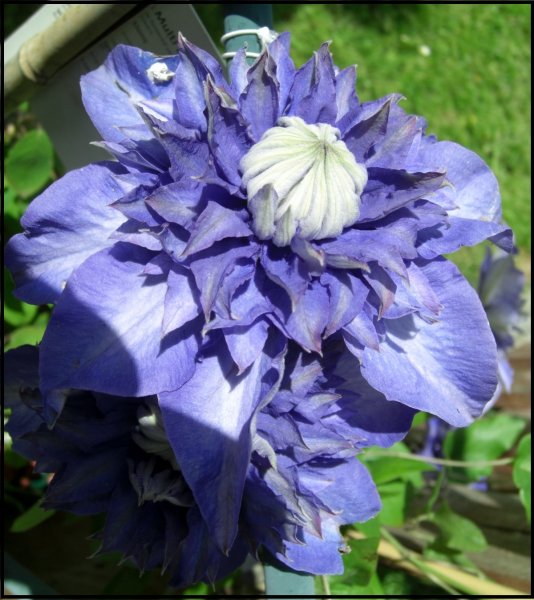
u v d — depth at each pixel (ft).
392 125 0.61
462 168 0.69
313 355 0.61
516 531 1.30
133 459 0.68
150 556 0.71
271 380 0.56
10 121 1.36
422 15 2.48
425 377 0.62
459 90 2.44
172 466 0.67
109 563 1.34
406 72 2.39
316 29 2.32
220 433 0.56
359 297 0.56
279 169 0.57
